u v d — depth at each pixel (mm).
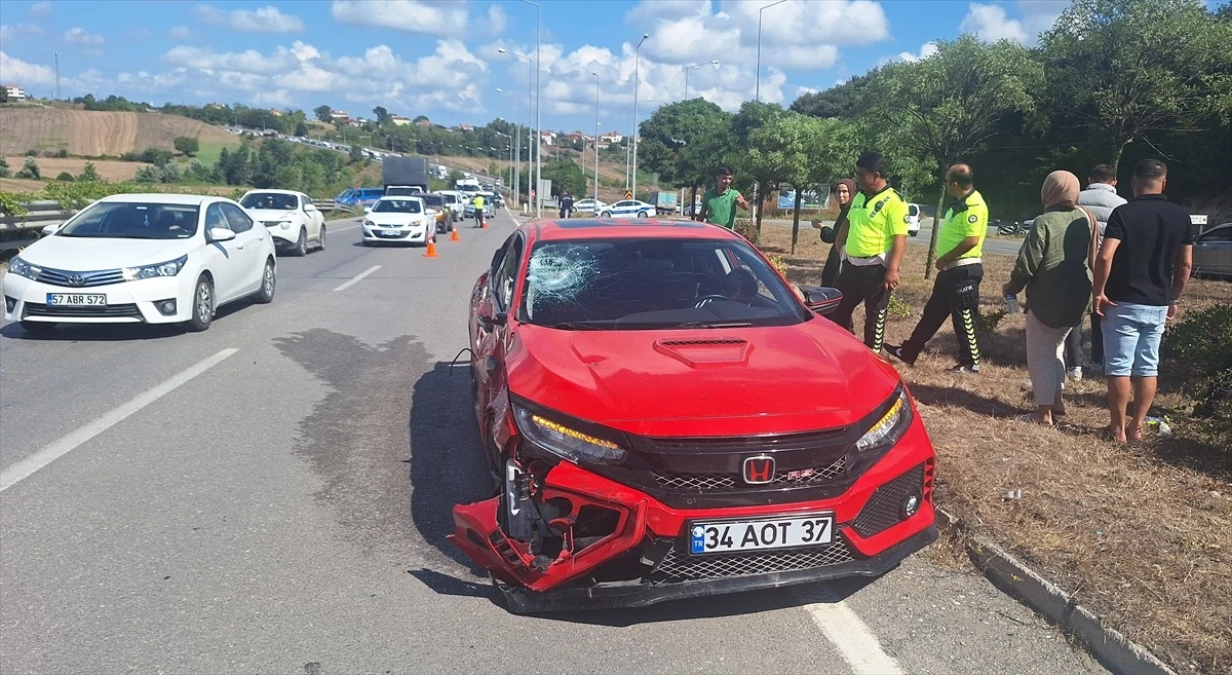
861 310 11242
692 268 5164
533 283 4988
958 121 15023
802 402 3605
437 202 35344
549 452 3502
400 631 3629
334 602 3875
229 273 10984
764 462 3408
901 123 15750
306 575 4133
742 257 5348
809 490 3463
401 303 12992
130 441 6109
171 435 6262
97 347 9242
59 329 10242
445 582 4070
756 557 3469
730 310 4793
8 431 6301
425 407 7086
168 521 4754
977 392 6949
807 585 4027
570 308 4777
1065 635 3578
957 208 7328
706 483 3420
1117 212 5340
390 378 8094
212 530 4641
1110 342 5504
